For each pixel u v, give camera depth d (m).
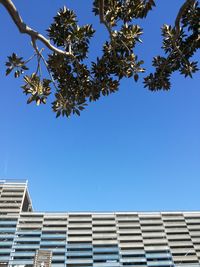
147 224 114.19
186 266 100.31
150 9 11.58
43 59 10.87
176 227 113.44
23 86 11.11
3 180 122.31
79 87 12.24
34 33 9.23
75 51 11.91
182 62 13.12
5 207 112.62
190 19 12.63
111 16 11.44
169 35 13.15
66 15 11.62
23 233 105.25
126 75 12.24
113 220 115.00
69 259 100.25
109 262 100.75
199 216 117.50
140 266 100.12
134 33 11.74
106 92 12.41
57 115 12.20
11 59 10.79
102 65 12.23
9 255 97.25
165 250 105.31
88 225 112.12
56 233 107.62
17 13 8.30
